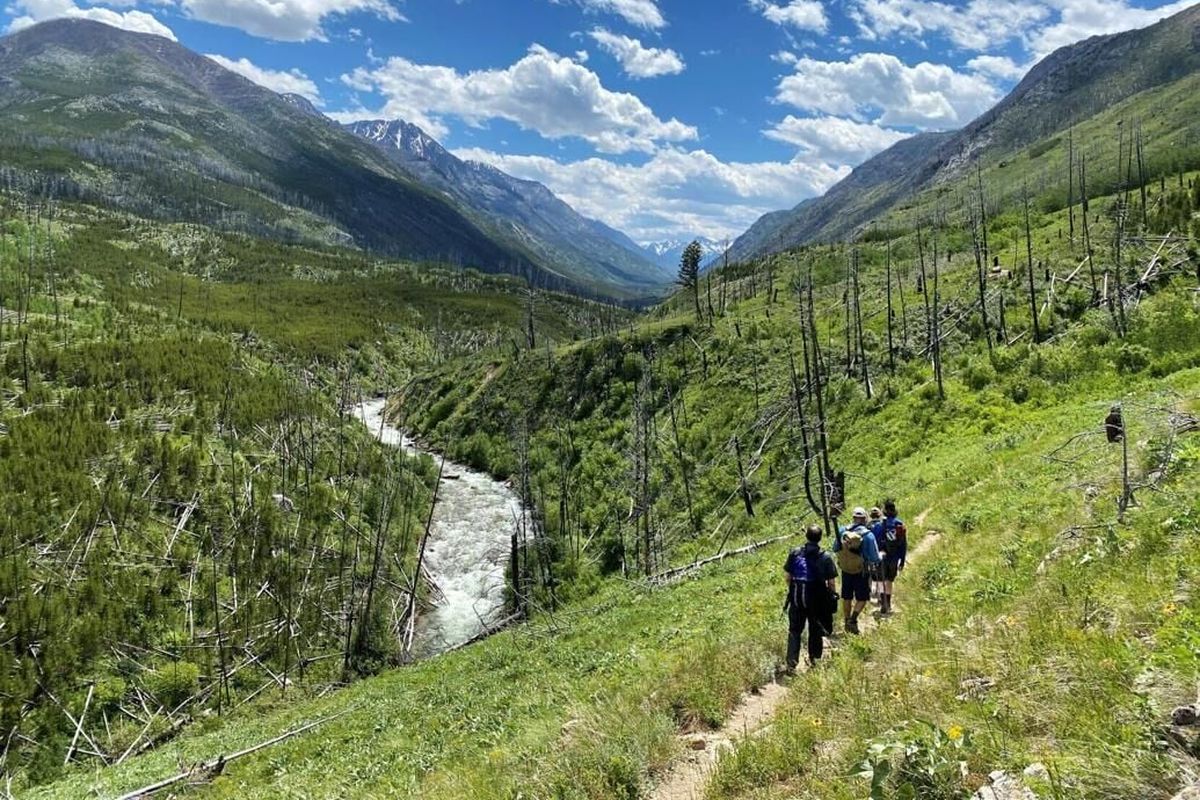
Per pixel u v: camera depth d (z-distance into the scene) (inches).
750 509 1902.1
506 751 456.8
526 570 2209.6
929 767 219.3
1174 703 212.8
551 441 3255.4
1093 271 2174.0
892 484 1349.7
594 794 323.3
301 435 2711.6
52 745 1406.3
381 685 1221.7
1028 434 1210.6
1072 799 184.4
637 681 517.3
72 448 2176.4
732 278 5423.2
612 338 3681.1
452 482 3213.6
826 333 2844.5
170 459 2287.2
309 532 2263.8
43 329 3631.9
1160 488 507.5
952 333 2266.2
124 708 1525.6
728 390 2763.3
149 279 6884.8
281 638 1834.4
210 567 1966.0
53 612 1603.1
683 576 1177.4
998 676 287.7
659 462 2571.4
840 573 533.3
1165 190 3294.8
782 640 512.4
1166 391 1104.2
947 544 685.9
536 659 871.1
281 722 1166.3
